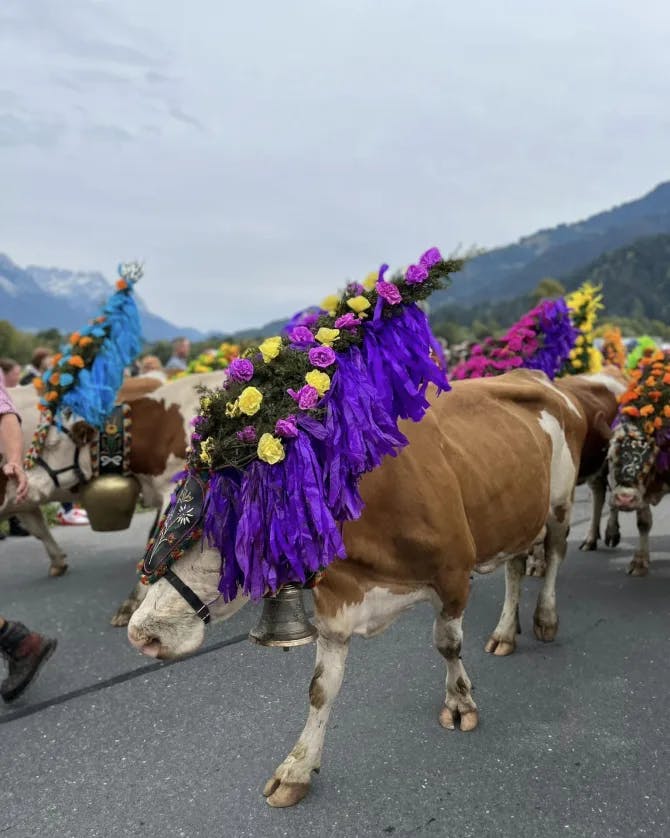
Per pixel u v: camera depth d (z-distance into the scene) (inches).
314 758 103.7
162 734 122.3
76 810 102.7
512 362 205.5
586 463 211.6
